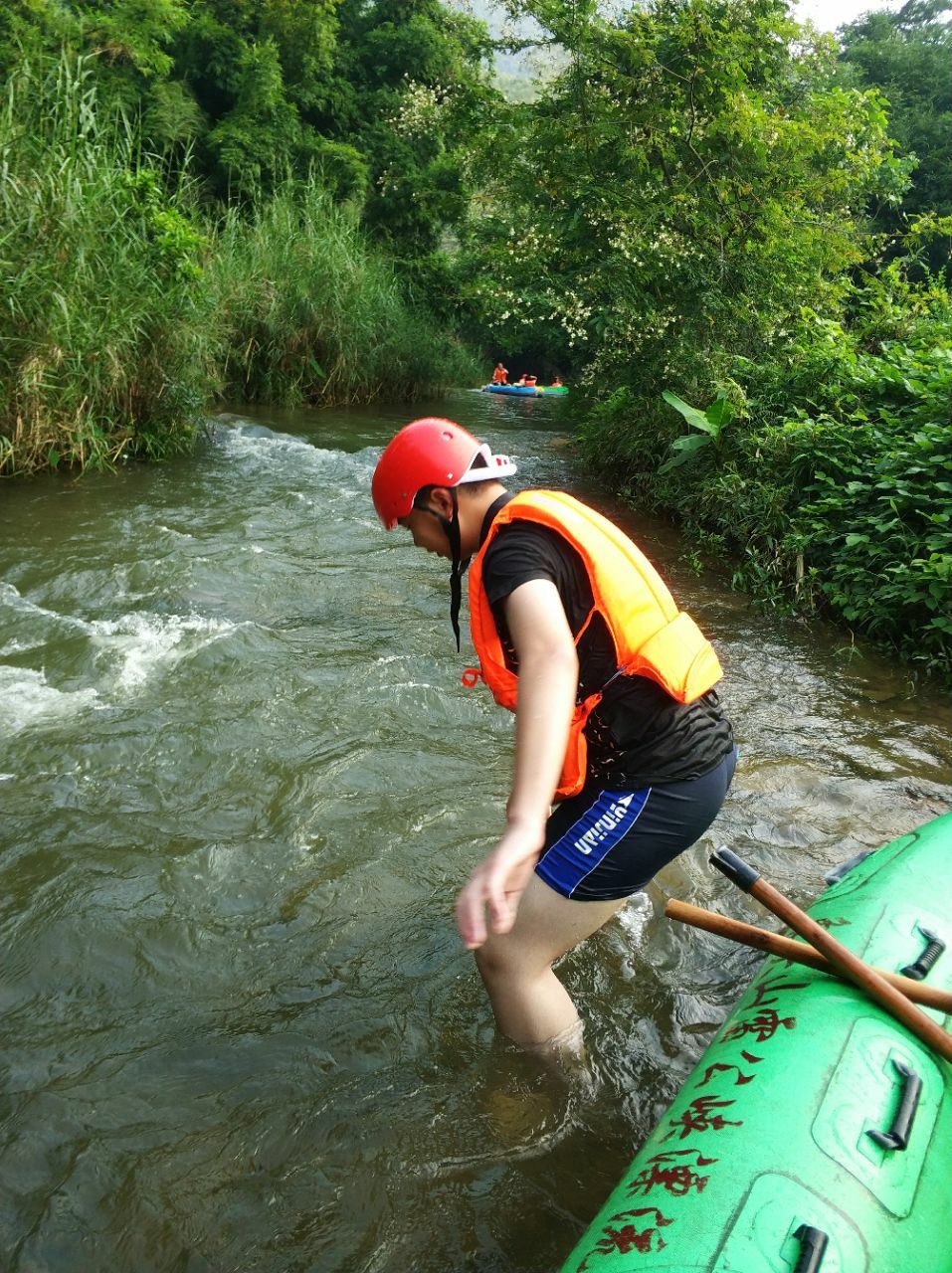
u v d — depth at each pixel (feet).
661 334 30.86
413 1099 7.18
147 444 30.37
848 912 7.28
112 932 8.80
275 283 49.73
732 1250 4.47
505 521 6.08
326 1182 6.48
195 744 12.17
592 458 35.70
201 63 70.44
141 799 10.96
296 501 25.81
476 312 40.37
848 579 20.42
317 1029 7.85
